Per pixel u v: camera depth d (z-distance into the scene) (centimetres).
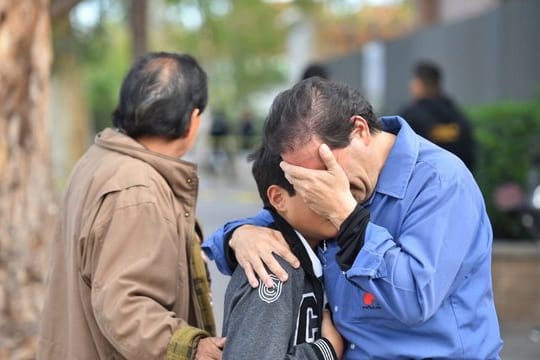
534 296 1206
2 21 743
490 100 2039
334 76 3544
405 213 400
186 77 488
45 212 771
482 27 2092
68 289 475
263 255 407
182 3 2041
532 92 1784
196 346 432
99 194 456
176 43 3550
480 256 404
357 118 396
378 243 383
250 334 392
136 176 458
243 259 411
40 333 491
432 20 2894
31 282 751
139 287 439
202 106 498
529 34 1841
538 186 1200
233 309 407
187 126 489
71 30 2144
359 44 4725
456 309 400
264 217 455
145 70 487
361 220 386
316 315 412
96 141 499
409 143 407
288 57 5622
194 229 485
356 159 395
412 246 387
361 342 406
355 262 383
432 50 2456
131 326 432
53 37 1986
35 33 768
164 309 443
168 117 482
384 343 402
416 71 1211
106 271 443
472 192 406
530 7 1836
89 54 2486
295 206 406
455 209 395
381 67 2906
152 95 480
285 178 404
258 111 6438
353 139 395
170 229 457
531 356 1047
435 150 414
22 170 761
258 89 6134
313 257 412
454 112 1186
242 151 4075
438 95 1202
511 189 1215
